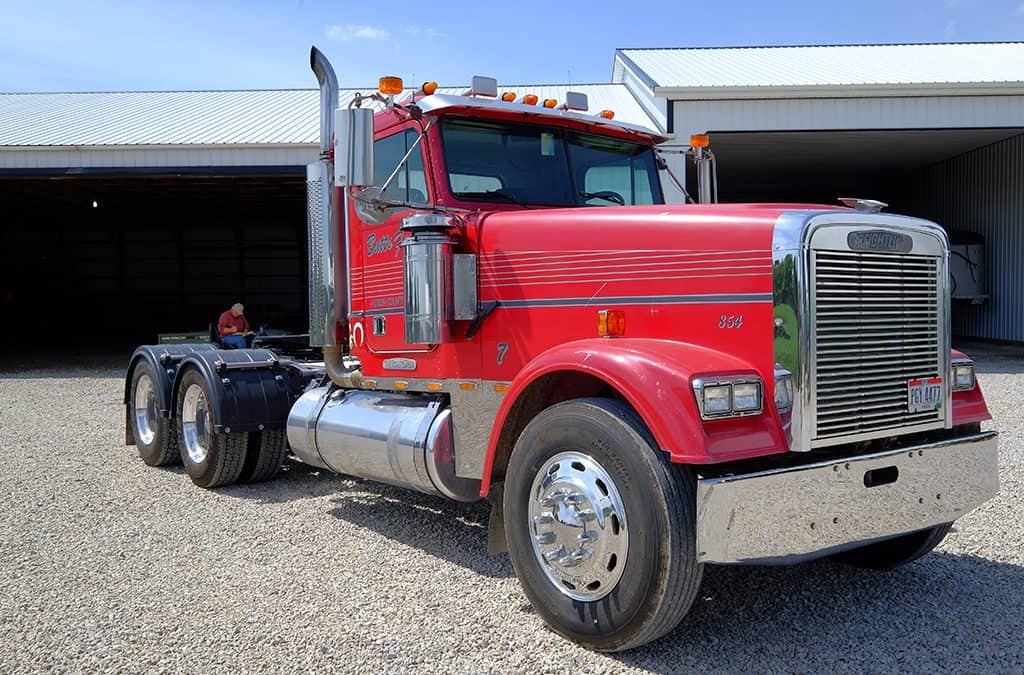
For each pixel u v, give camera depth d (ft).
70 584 14.32
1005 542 16.11
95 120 66.59
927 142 66.54
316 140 56.39
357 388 18.47
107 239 102.83
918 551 14.05
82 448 27.66
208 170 56.80
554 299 13.69
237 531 17.52
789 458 11.71
